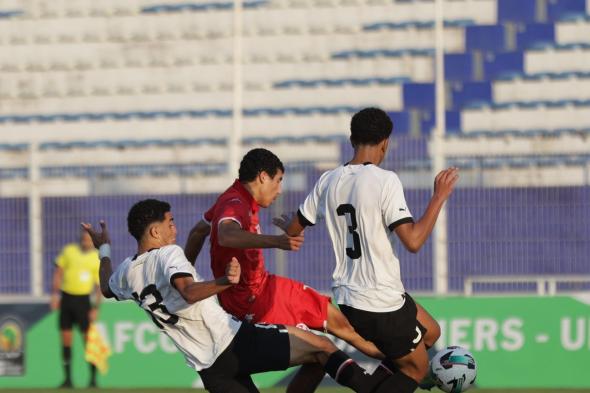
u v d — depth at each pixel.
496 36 56.91
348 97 56.75
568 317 35.81
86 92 58.03
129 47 58.62
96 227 41.91
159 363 37.19
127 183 44.34
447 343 36.22
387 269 18.22
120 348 37.41
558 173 45.44
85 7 59.59
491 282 40.22
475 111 55.34
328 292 39.66
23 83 58.72
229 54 57.88
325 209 18.55
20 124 57.25
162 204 19.05
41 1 59.75
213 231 20.20
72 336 37.62
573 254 39.75
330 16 58.03
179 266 18.05
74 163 54.03
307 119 55.25
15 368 37.97
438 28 49.94
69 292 37.41
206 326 18.89
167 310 18.66
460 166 40.00
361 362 35.59
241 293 21.19
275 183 20.27
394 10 58.00
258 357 19.05
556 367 35.78
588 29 56.75
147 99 57.50
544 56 56.59
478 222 40.06
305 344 19.38
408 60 56.88
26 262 42.56
